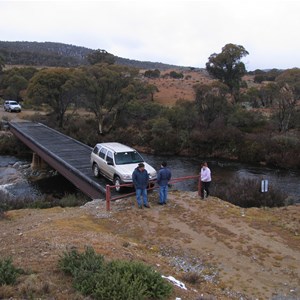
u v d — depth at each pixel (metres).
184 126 48.16
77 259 7.79
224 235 12.35
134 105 49.69
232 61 69.00
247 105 63.75
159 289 7.23
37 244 10.10
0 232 12.98
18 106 66.31
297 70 50.62
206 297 7.74
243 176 33.25
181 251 11.35
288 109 46.34
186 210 14.84
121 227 13.39
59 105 52.78
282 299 8.75
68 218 14.39
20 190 28.34
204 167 16.36
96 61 110.69
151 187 17.48
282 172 35.28
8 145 43.94
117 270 7.31
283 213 14.67
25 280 6.96
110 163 17.70
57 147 30.98
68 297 6.39
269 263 10.45
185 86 93.75
